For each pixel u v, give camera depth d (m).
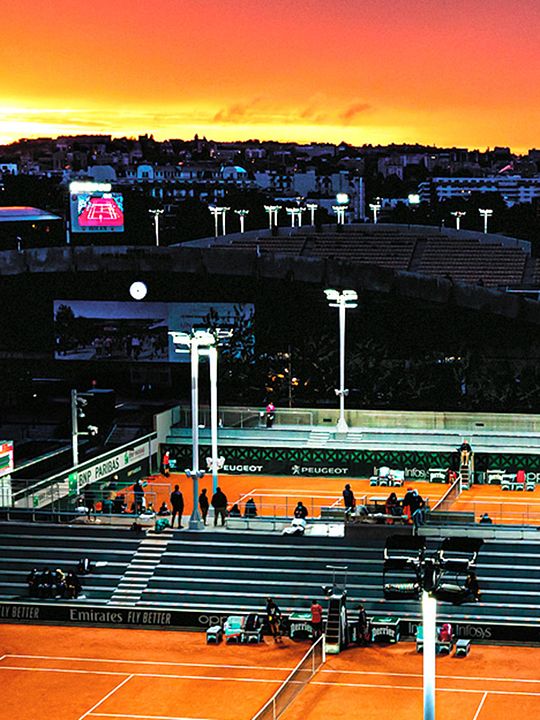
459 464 78.12
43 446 88.88
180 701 51.59
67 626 61.62
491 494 76.56
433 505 72.62
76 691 52.94
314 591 62.28
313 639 58.19
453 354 119.88
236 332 126.62
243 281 133.12
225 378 114.75
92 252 133.62
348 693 51.81
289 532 65.94
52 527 68.50
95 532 67.81
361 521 65.56
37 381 119.56
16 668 55.88
